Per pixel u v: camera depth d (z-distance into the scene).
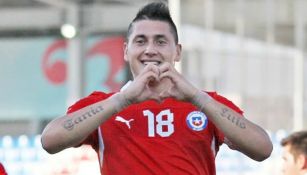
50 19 42.47
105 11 38.94
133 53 11.30
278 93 30.75
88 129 10.87
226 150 27.56
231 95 30.56
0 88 43.53
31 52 43.28
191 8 31.30
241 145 10.98
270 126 30.39
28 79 43.38
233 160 27.53
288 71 30.98
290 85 30.78
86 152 27.45
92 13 38.47
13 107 43.06
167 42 11.34
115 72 41.25
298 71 30.94
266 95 30.72
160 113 11.33
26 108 42.97
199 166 11.23
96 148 11.45
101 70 41.34
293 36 31.50
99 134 11.30
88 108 10.93
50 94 42.75
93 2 38.78
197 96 10.94
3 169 12.64
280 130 30.16
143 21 11.41
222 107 10.97
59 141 10.88
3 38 43.66
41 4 42.56
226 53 31.02
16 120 42.88
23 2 43.50
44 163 28.31
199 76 30.47
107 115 10.85
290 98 30.62
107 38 41.00
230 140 11.03
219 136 11.41
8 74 43.78
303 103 30.47
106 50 41.12
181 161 11.06
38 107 42.94
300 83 30.77
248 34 31.47
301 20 31.59
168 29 11.41
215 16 31.48
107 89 41.38
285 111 30.45
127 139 11.20
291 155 15.27
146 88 10.91
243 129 10.91
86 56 39.16
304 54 31.12
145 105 11.38
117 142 11.21
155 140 11.16
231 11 31.61
